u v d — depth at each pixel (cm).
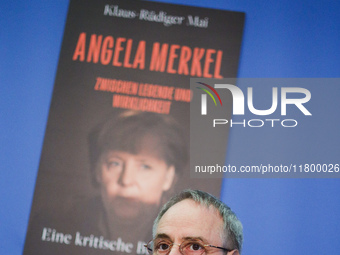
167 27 555
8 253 523
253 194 527
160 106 538
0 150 546
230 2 564
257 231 521
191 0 563
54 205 524
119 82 545
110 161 530
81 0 562
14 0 576
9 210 533
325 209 522
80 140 536
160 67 547
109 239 516
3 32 570
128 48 553
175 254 237
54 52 567
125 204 521
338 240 517
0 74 562
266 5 565
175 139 531
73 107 542
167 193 522
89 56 552
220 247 241
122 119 538
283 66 552
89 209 522
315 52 554
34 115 554
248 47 557
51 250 516
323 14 562
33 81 561
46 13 573
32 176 541
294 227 521
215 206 249
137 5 561
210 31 554
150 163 527
